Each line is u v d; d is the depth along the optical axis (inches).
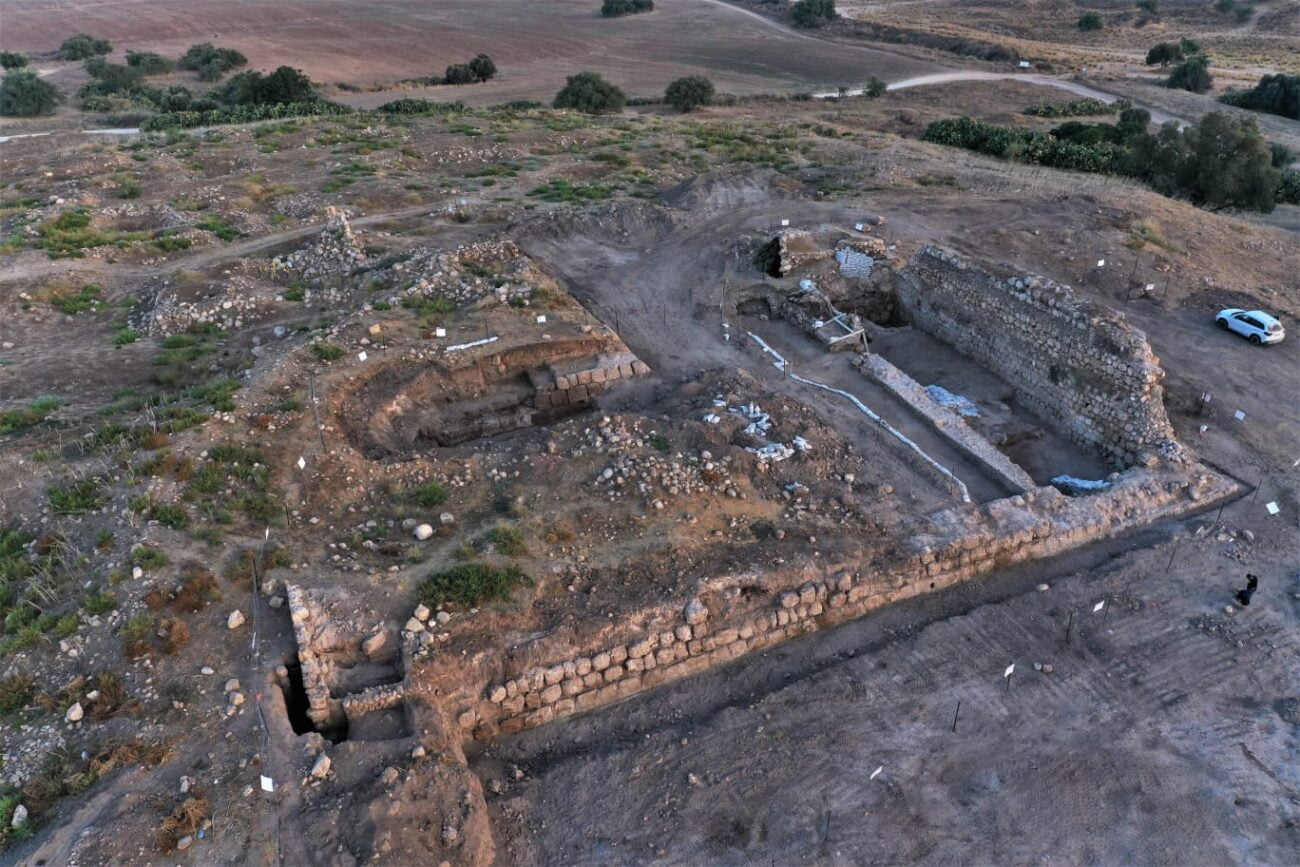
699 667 646.5
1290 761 578.2
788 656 660.7
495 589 622.5
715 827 535.5
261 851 469.1
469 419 917.2
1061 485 843.4
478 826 504.1
